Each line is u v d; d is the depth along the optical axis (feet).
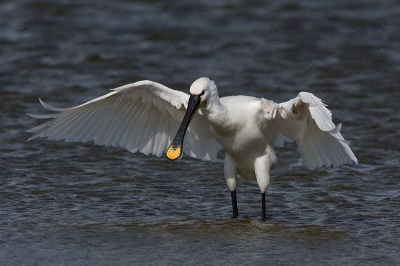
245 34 89.25
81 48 82.99
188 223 42.04
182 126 39.73
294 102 38.93
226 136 41.47
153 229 40.86
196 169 52.49
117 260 35.76
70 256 36.24
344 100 68.49
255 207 45.16
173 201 46.19
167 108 42.91
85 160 54.08
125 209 44.50
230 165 43.29
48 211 43.73
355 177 50.37
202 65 79.00
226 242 38.68
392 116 63.77
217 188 48.78
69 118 42.22
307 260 35.91
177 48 84.48
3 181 48.91
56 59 78.89
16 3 97.91
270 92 71.05
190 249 37.47
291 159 54.75
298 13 97.09
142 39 87.10
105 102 42.24
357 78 74.54
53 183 49.01
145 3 101.35
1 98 67.31
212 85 39.93
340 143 39.63
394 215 43.29
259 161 42.29
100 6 99.45
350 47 84.23
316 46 84.64
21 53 80.12
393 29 90.94
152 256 36.40
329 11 97.81
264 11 97.91
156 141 44.50
